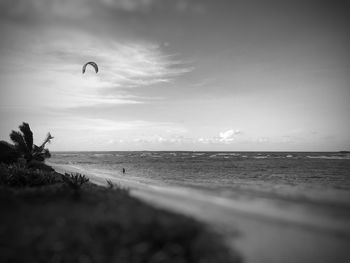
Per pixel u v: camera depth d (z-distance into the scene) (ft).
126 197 39.17
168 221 25.18
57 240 22.61
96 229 24.25
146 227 23.93
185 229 23.77
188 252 22.02
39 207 32.01
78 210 30.50
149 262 20.98
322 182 99.60
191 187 56.03
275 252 20.80
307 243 22.09
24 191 43.68
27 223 25.63
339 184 91.61
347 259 19.71
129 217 26.35
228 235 23.80
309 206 32.58
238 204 34.19
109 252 21.58
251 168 182.60
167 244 22.39
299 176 126.31
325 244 21.95
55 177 77.10
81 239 22.90
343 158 359.87
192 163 251.60
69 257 20.99
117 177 106.32
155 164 239.50
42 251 21.48
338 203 34.09
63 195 41.19
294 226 25.41
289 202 34.83
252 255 20.76
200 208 31.83
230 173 142.20
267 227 25.35
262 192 45.21
